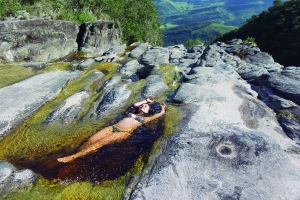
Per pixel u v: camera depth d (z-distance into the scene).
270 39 69.00
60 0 23.48
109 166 7.52
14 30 16.77
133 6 36.88
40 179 7.00
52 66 15.79
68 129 9.44
